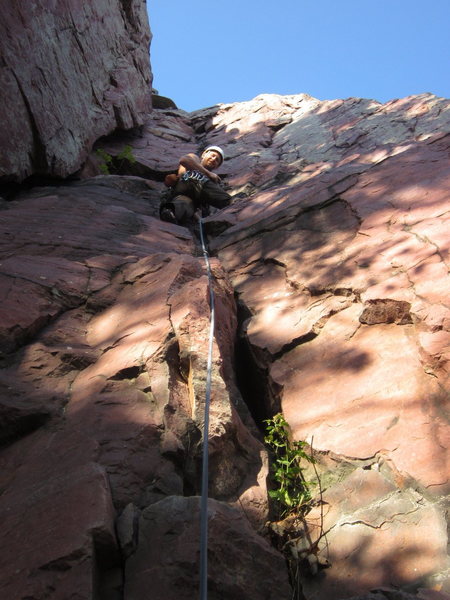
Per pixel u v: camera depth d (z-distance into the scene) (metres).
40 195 6.60
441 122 8.13
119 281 3.97
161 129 11.29
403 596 1.93
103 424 2.58
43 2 7.46
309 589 2.19
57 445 2.51
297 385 3.20
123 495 2.26
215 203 6.66
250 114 11.51
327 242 4.58
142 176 9.13
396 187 4.93
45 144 6.93
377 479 2.52
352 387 3.04
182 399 2.77
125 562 2.00
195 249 5.42
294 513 2.52
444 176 4.83
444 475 2.42
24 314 3.34
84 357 3.11
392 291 3.47
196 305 3.28
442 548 2.16
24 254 4.40
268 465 2.71
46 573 1.85
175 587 1.92
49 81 7.33
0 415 2.64
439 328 3.08
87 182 7.55
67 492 2.14
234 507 2.29
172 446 2.48
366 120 9.07
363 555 2.24
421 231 4.10
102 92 9.43
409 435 2.64
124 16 11.25
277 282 4.36
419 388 2.87
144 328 3.22
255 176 8.04
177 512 2.13
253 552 2.10
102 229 5.23
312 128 9.67
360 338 3.39
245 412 3.21
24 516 2.10
